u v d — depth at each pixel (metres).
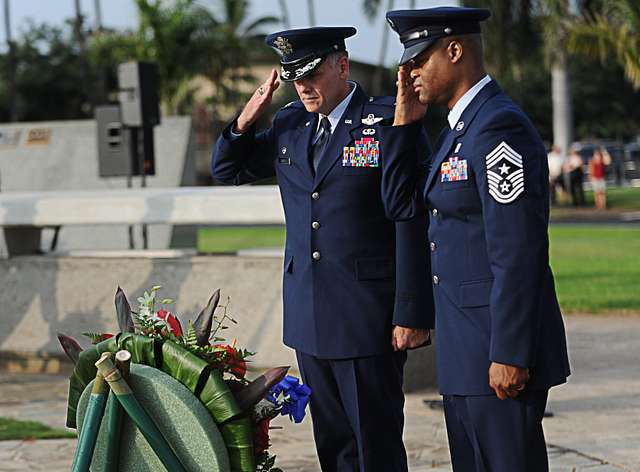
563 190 33.59
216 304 3.88
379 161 4.70
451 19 3.98
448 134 4.03
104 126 12.79
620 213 29.56
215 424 3.63
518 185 3.79
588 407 7.71
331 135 4.76
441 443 6.75
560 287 14.00
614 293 13.29
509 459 3.96
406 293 4.66
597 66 52.34
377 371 4.79
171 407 3.61
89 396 3.76
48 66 49.47
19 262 9.30
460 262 3.99
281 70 4.71
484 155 3.86
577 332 10.94
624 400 7.91
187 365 3.65
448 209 4.00
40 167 15.49
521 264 3.77
